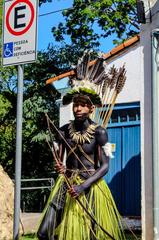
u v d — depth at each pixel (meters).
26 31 5.47
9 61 5.55
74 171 5.23
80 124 5.29
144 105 10.11
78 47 24.25
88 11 22.19
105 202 5.19
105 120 5.84
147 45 10.25
